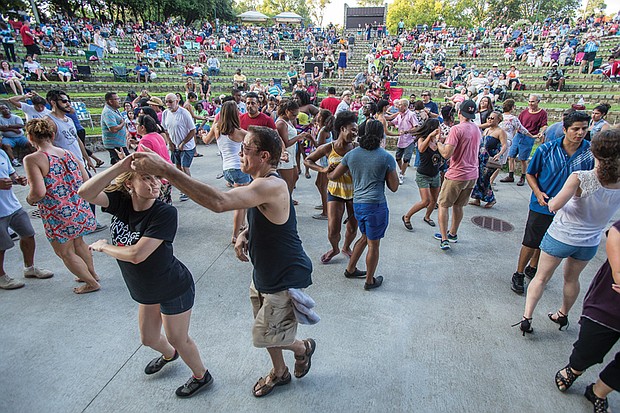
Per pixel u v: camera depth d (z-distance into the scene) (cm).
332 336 293
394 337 293
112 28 2894
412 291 359
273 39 3300
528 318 291
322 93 2056
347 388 243
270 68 2578
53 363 259
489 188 591
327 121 532
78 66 1733
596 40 2136
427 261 420
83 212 330
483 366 264
